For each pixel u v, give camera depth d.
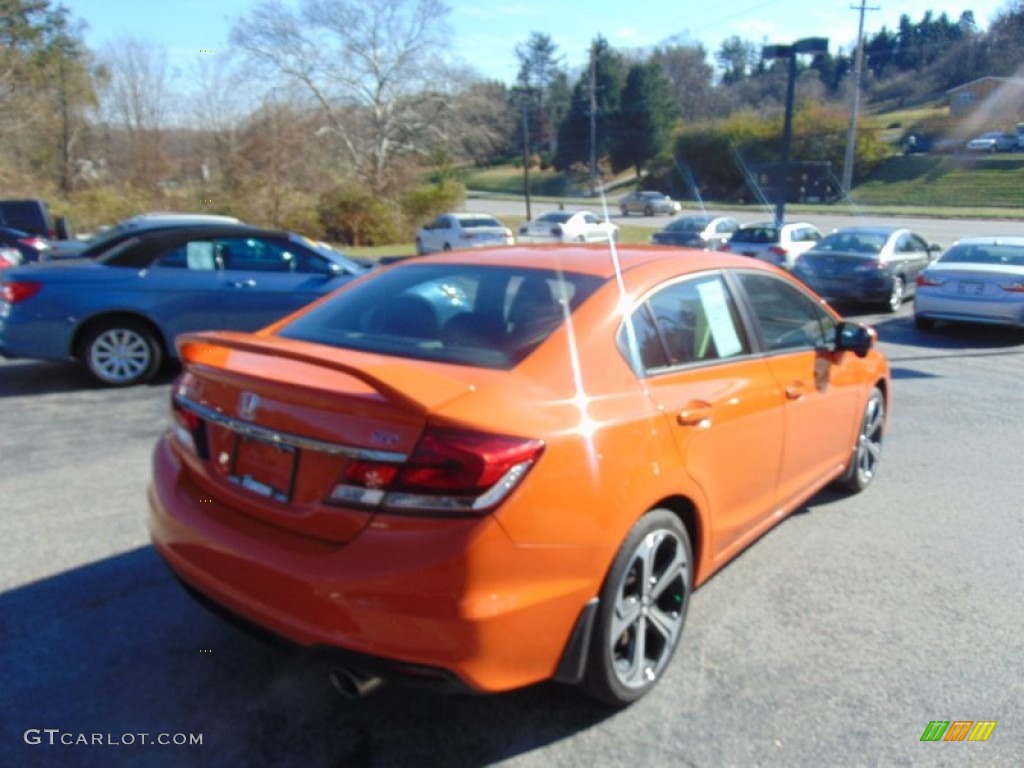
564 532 2.46
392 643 2.30
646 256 3.52
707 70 94.25
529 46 91.31
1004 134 67.44
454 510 2.28
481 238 26.34
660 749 2.69
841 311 14.50
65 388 7.63
